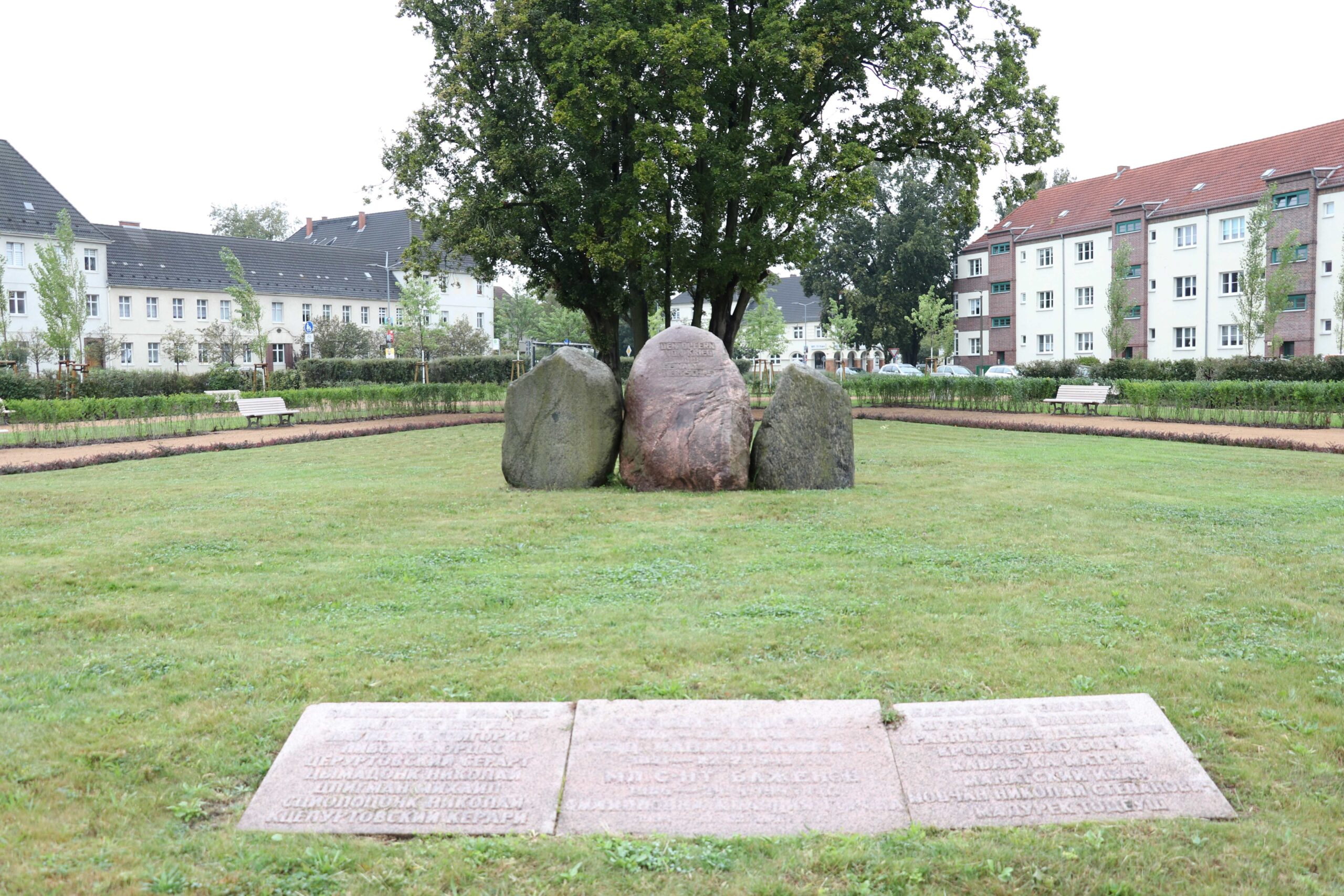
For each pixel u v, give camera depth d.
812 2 27.27
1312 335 45.19
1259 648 6.28
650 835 4.14
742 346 80.88
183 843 4.08
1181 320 50.81
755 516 11.31
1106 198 57.25
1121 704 4.96
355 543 10.02
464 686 5.64
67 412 24.53
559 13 28.02
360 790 4.46
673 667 5.97
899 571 8.45
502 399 38.31
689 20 26.80
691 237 28.58
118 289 60.59
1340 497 12.76
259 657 6.29
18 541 10.25
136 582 8.36
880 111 29.86
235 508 12.38
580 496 12.91
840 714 4.89
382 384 44.78
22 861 3.90
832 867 3.89
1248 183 48.38
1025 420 28.27
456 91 27.91
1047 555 9.02
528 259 31.64
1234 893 3.67
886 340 73.19
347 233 81.50
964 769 4.54
